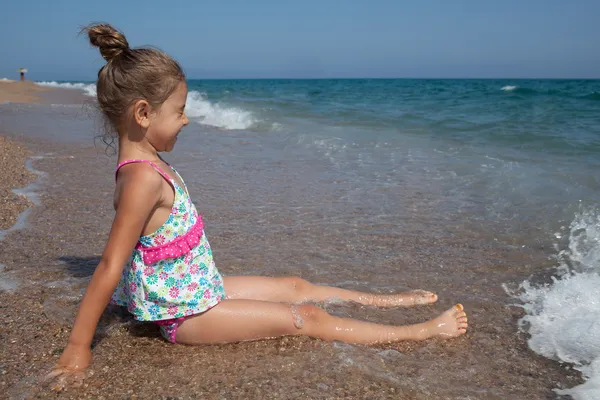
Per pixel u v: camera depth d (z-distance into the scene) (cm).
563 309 273
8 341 227
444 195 495
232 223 411
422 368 218
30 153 709
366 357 224
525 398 199
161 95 214
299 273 318
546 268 328
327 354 225
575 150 720
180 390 197
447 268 330
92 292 206
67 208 441
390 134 941
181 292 226
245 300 238
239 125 1118
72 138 873
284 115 1368
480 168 602
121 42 212
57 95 2206
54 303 265
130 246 210
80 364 208
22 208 436
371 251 356
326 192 512
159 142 222
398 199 484
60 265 316
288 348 230
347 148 780
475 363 224
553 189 492
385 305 280
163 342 235
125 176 213
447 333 246
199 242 232
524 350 236
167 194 220
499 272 324
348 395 196
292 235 385
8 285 286
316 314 241
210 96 2533
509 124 1041
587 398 198
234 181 560
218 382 203
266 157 713
